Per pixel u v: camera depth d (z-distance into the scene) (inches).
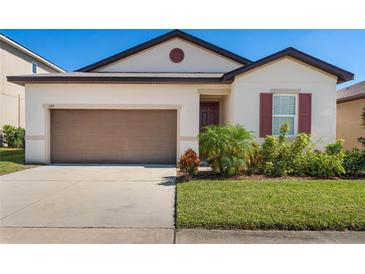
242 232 168.9
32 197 244.5
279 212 193.0
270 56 405.7
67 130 457.1
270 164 331.9
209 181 299.9
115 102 445.7
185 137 448.1
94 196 248.1
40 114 445.7
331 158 331.6
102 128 458.0
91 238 160.2
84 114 456.8
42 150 447.5
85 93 445.1
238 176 327.6
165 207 215.8
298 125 412.8
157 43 547.5
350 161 335.0
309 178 320.5
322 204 210.7
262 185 278.5
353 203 213.6
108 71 552.1
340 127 643.5
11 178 330.0
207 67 550.9
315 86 415.8
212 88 450.3
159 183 303.0
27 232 167.9
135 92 446.0
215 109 523.5
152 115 458.3
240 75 415.2
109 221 185.5
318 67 412.8
